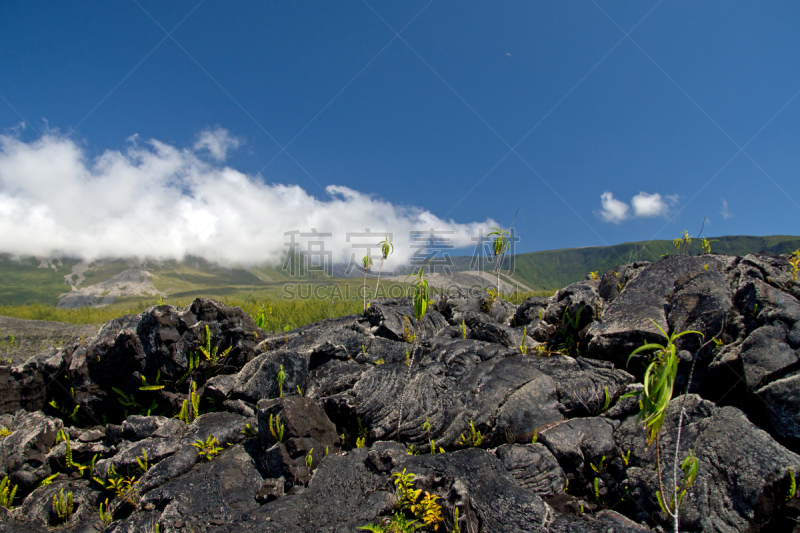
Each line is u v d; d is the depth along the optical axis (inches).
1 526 160.4
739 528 131.6
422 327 296.5
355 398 210.4
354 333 279.7
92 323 715.4
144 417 213.5
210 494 160.9
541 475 164.6
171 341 231.9
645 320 222.7
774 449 143.0
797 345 173.2
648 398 120.0
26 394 246.4
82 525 166.6
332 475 165.9
